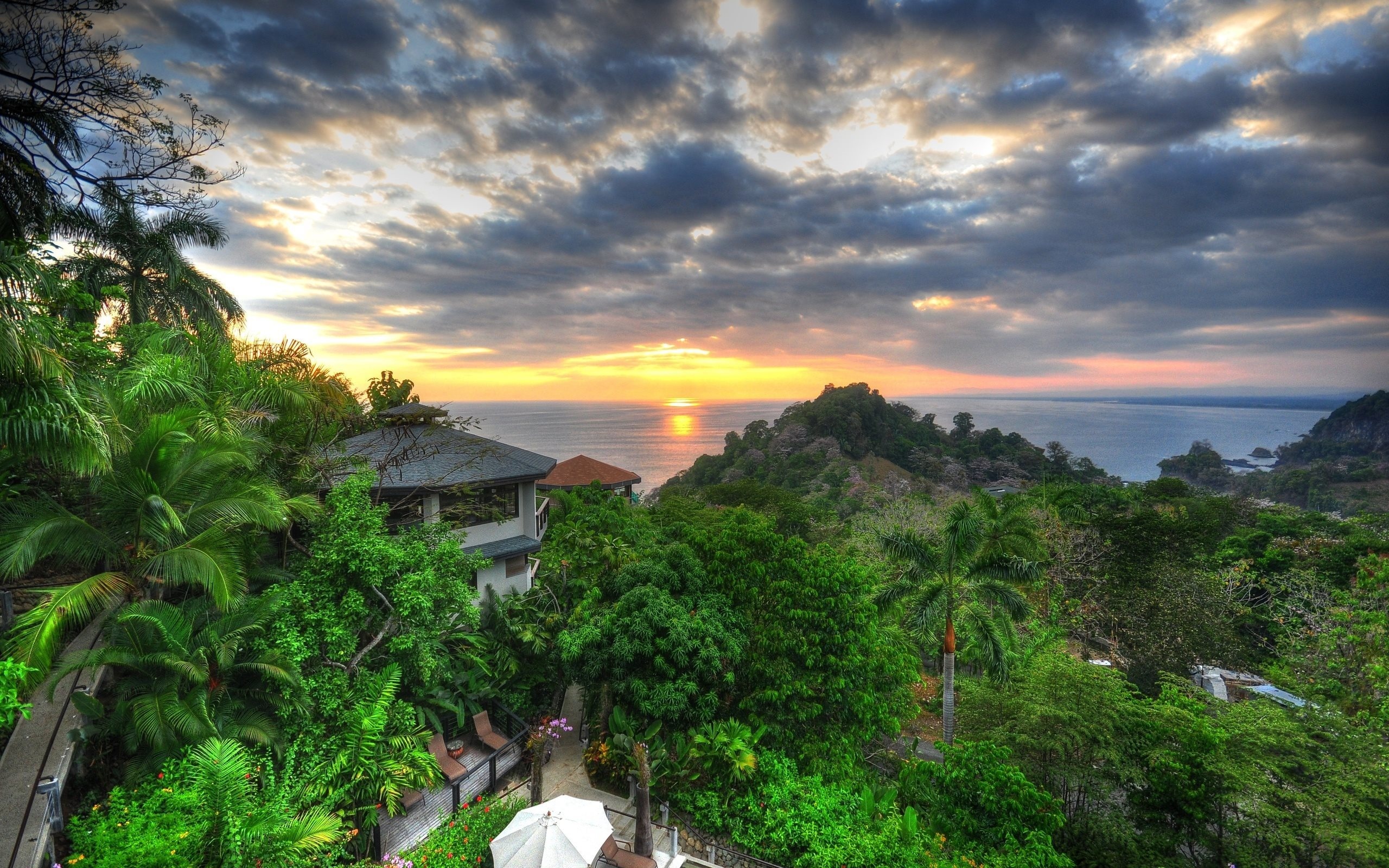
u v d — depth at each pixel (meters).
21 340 8.72
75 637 13.45
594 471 47.66
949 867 13.84
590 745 17.83
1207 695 18.75
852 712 17.86
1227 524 53.91
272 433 17.08
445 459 20.67
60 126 15.36
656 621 16.52
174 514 10.90
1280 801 14.85
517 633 19.11
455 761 15.38
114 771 10.95
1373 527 47.59
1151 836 15.61
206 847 9.05
